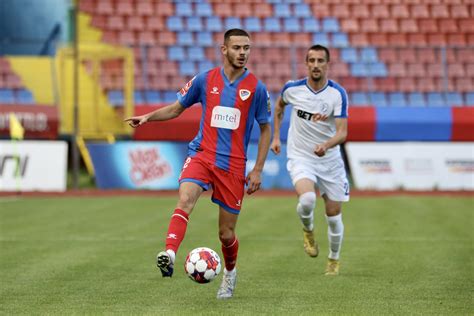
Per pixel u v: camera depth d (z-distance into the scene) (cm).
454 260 3497
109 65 9156
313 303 2491
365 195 7312
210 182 2533
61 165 7700
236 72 2559
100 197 7062
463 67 9688
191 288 2789
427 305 2456
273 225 4928
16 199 6869
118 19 9881
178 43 9788
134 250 3834
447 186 7912
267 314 2295
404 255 3666
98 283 2892
